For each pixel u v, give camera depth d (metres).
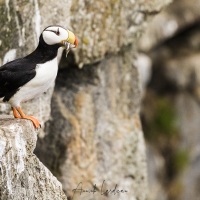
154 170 23.28
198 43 24.78
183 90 24.22
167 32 23.41
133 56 16.58
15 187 10.49
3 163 10.20
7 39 12.60
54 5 13.52
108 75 16.03
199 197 23.73
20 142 10.68
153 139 23.58
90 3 14.62
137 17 15.70
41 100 13.56
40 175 11.20
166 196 23.36
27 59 11.34
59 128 15.69
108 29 15.08
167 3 16.28
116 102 16.38
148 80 23.34
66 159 15.70
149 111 23.84
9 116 11.80
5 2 12.49
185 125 23.95
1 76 11.20
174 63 24.19
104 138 16.09
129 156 16.50
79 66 14.92
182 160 23.62
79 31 14.55
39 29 13.22
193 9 23.94
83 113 15.75
